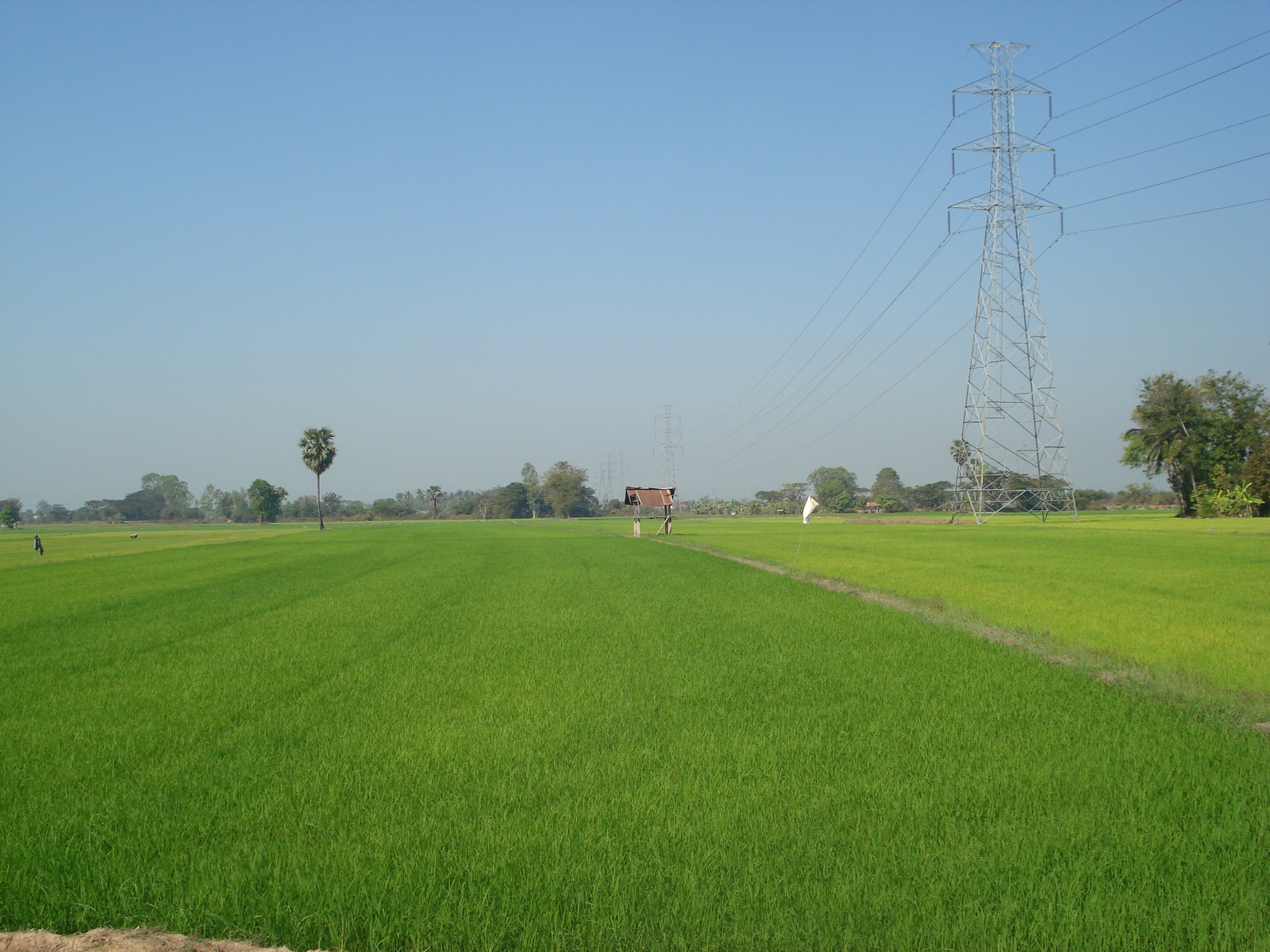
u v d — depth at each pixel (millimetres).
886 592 24656
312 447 129250
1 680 13453
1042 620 18562
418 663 14359
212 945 5191
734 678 12812
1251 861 6172
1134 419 96688
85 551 61406
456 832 6773
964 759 8648
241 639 17406
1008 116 71562
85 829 6969
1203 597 22656
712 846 6465
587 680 12781
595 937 5160
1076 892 5695
